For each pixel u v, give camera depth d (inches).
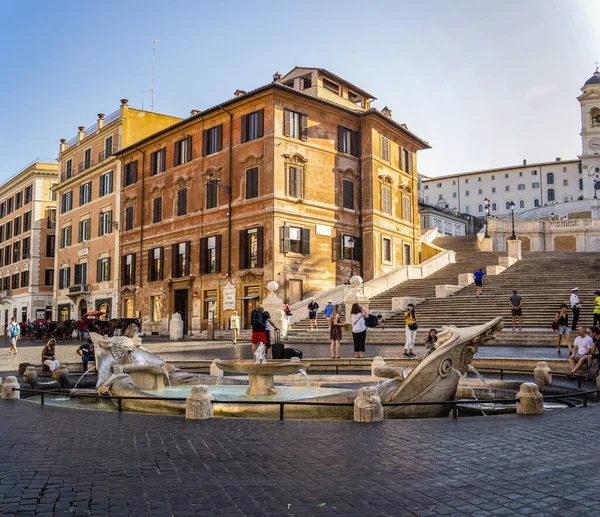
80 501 204.8
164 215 1849.2
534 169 4566.9
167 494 211.8
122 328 1537.9
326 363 698.8
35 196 2760.8
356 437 303.7
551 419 352.8
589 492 209.6
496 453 267.0
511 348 875.4
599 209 3302.2
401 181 1924.2
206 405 370.0
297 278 1529.3
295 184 1563.7
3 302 2942.9
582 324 988.6
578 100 4148.6
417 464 249.0
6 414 393.7
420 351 882.1
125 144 2058.3
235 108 1621.6
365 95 1983.3
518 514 188.2
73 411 405.4
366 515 189.0
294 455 266.5
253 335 684.7
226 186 1619.1
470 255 2010.3
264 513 191.6
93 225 2231.8
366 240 1729.8
